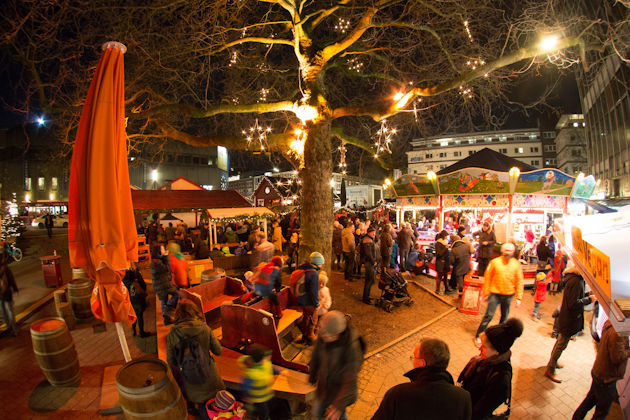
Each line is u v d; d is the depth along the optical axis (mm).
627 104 26938
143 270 13297
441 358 2482
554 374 5137
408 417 2328
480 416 3016
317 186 8469
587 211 11719
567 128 55156
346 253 11000
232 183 79250
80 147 3582
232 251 16641
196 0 7891
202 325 3799
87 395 4754
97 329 7121
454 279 9797
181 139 9781
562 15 7465
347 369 3096
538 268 8922
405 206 13797
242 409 3652
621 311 2172
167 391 3408
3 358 5844
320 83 8812
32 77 6898
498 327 3146
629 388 4102
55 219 33562
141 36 8352
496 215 13453
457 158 61406
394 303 8227
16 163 46719
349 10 10023
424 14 9070
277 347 4797
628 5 6152
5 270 6695
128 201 3758
